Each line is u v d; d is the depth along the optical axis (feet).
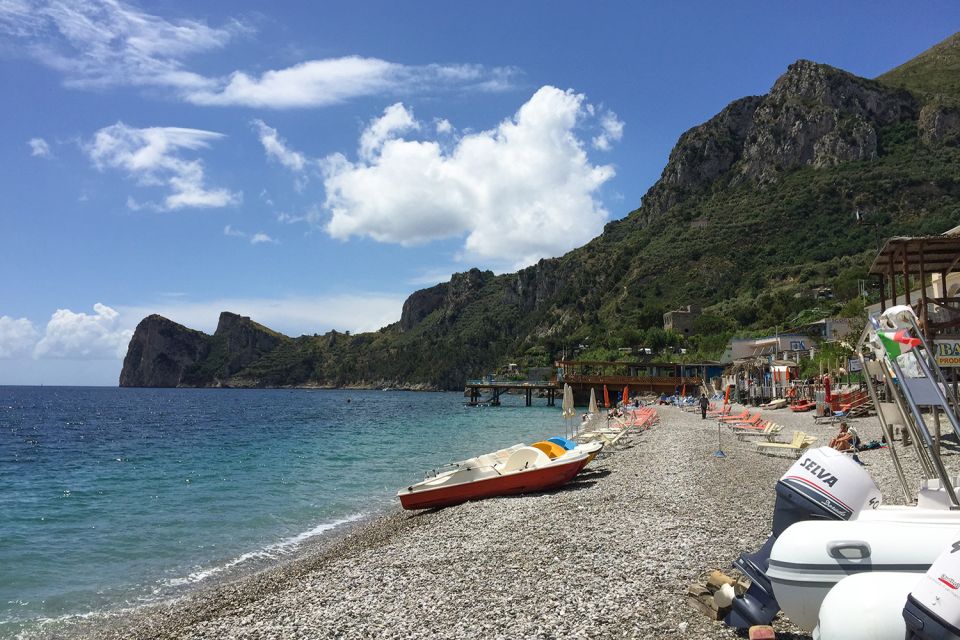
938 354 63.00
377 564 34.22
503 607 24.20
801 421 108.17
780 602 16.31
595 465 67.82
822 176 590.55
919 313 69.41
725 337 364.58
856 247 485.15
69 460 114.62
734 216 605.73
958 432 18.93
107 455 121.19
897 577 13.80
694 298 519.60
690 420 131.85
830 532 15.97
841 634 13.30
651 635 20.11
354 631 23.56
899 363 20.06
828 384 112.57
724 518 36.86
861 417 104.88
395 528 48.49
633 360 391.86
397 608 25.67
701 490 46.52
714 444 79.30
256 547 46.16
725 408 141.49
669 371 316.81
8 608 33.88
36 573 40.57
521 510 46.21
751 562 19.54
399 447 119.96
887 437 22.65
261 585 35.50
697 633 19.88
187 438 158.30
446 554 34.55
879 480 46.14
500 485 55.21
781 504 18.69
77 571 41.09
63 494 75.00
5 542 49.26
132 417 271.49
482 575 29.17
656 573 26.63
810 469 18.22
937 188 524.52
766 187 627.05
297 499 66.03
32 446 145.89
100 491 76.23
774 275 478.59
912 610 12.42
